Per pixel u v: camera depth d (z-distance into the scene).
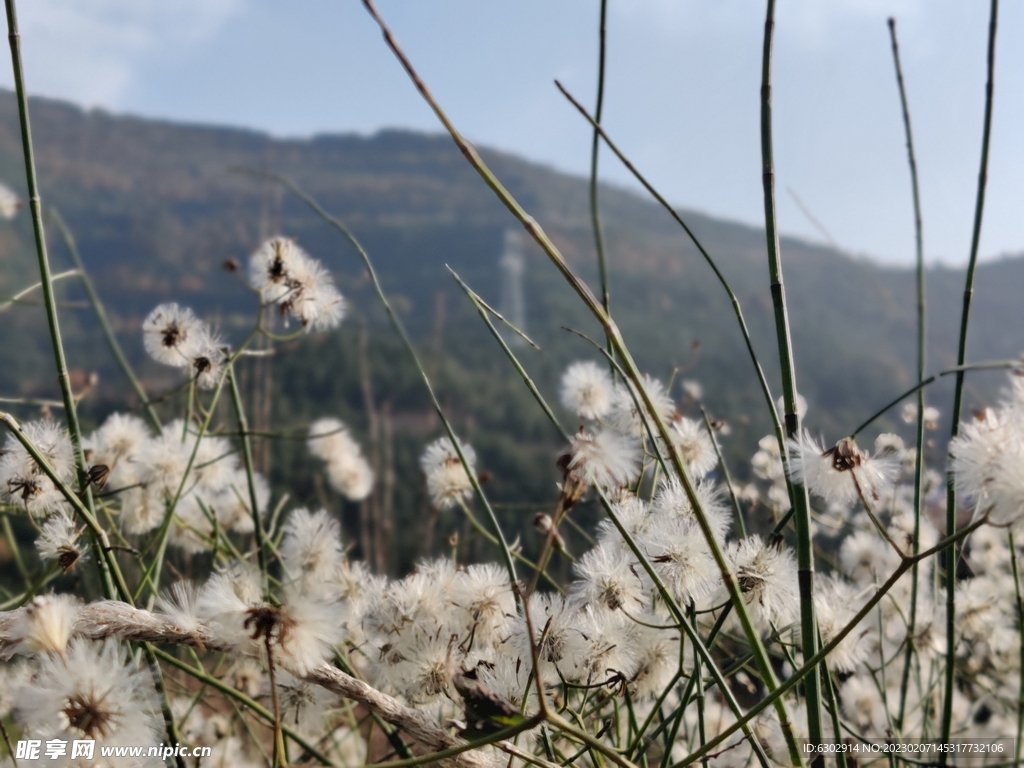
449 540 0.35
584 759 0.32
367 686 0.24
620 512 0.29
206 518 0.42
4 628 0.22
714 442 0.32
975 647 0.42
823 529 0.44
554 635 0.27
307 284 0.37
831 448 0.24
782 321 0.25
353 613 0.31
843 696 0.39
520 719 0.25
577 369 0.35
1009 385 0.23
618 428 0.32
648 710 0.35
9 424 0.27
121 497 0.37
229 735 0.37
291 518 0.33
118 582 0.28
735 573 0.27
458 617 0.29
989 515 0.20
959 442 0.21
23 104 0.29
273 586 0.37
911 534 0.36
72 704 0.22
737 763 0.32
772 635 0.29
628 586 0.28
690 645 0.30
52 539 0.28
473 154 0.20
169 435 0.38
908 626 0.35
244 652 0.22
